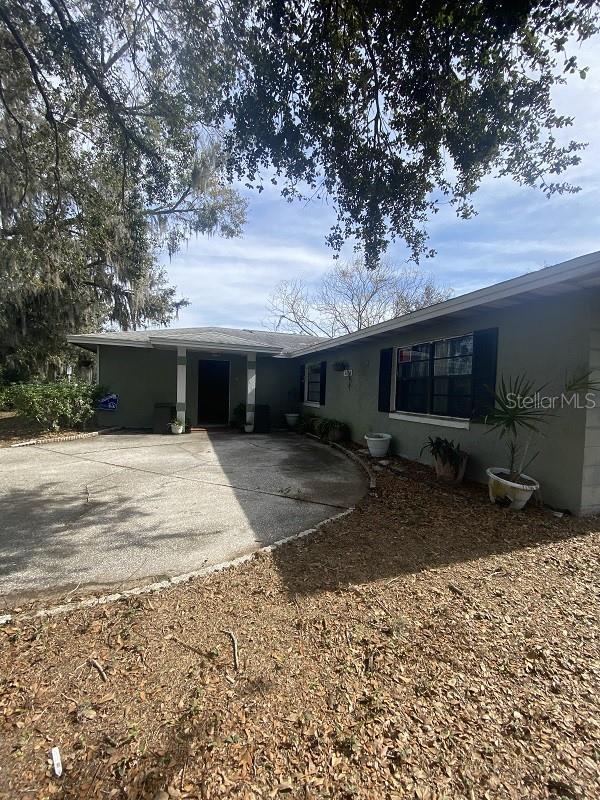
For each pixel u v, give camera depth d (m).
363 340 8.49
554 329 4.61
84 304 15.21
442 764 1.53
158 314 19.03
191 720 1.72
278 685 1.93
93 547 3.58
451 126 4.02
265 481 5.99
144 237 8.86
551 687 1.93
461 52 3.43
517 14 3.00
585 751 1.59
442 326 6.50
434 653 2.16
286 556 3.37
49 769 1.50
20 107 6.77
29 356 15.05
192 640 2.26
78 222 8.14
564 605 2.65
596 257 3.35
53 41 4.53
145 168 6.02
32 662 2.08
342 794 1.42
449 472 5.76
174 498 5.07
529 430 4.95
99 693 1.87
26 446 8.59
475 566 3.20
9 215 8.91
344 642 2.25
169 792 1.42
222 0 3.75
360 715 1.75
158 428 10.98
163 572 3.12
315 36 3.55
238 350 11.23
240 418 12.20
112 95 5.23
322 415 11.45
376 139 4.31
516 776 1.48
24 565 3.23
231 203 12.97
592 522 4.22
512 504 4.62
